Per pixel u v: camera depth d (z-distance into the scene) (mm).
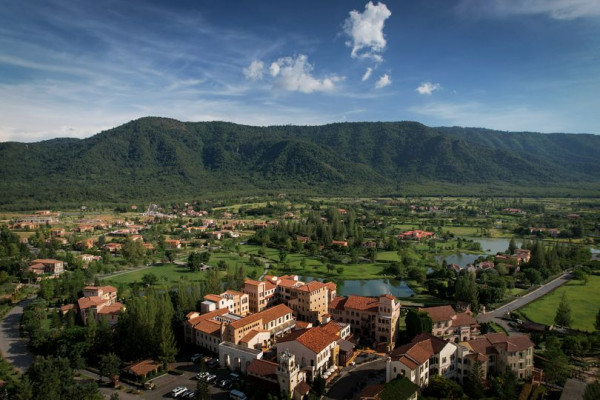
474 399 141000
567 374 152250
